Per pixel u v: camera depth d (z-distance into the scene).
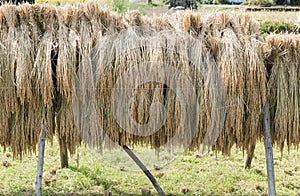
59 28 3.11
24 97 3.01
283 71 3.23
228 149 3.25
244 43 3.18
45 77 3.00
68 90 3.01
